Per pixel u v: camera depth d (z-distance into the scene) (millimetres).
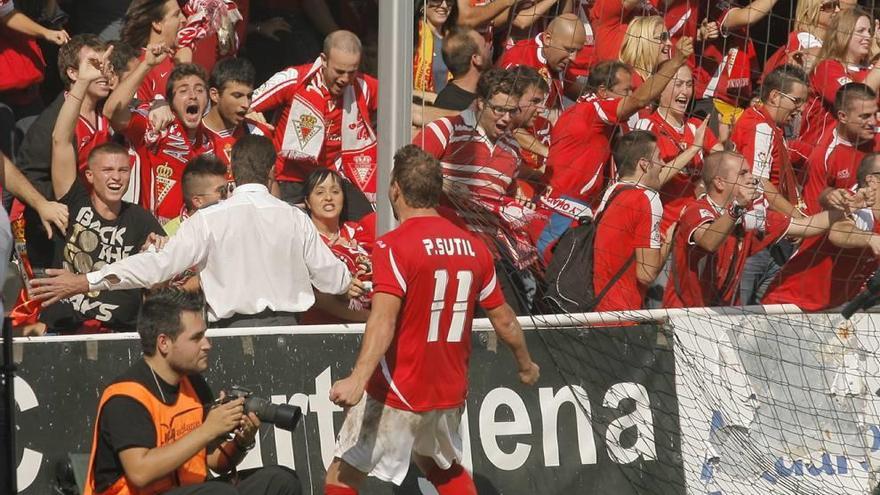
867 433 23781
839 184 26500
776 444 23078
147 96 25219
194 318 17078
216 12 26391
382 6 20578
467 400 21344
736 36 29562
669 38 26797
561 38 26141
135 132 23766
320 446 20516
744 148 25984
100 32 27172
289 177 25531
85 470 18375
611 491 21891
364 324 21031
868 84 28000
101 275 19156
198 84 23953
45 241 21938
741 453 22797
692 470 22375
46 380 19422
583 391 21938
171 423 17031
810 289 23953
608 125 23766
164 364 17109
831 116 27719
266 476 17406
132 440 16453
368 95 26469
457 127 22672
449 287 17891
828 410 23547
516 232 22641
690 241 23078
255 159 20219
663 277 23375
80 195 21547
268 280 20078
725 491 22594
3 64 24672
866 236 23906
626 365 22250
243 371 20094
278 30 29625
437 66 27094
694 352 22656
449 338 18078
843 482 23469
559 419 21766
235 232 19859
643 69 25203
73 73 22875
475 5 27141
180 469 17250
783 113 26141
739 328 23062
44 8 26141
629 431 22109
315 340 20609
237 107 24438
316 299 21312
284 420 17094
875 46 28688
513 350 18938
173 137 23906
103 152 21219
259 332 20094
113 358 19844
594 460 21859
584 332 22094
